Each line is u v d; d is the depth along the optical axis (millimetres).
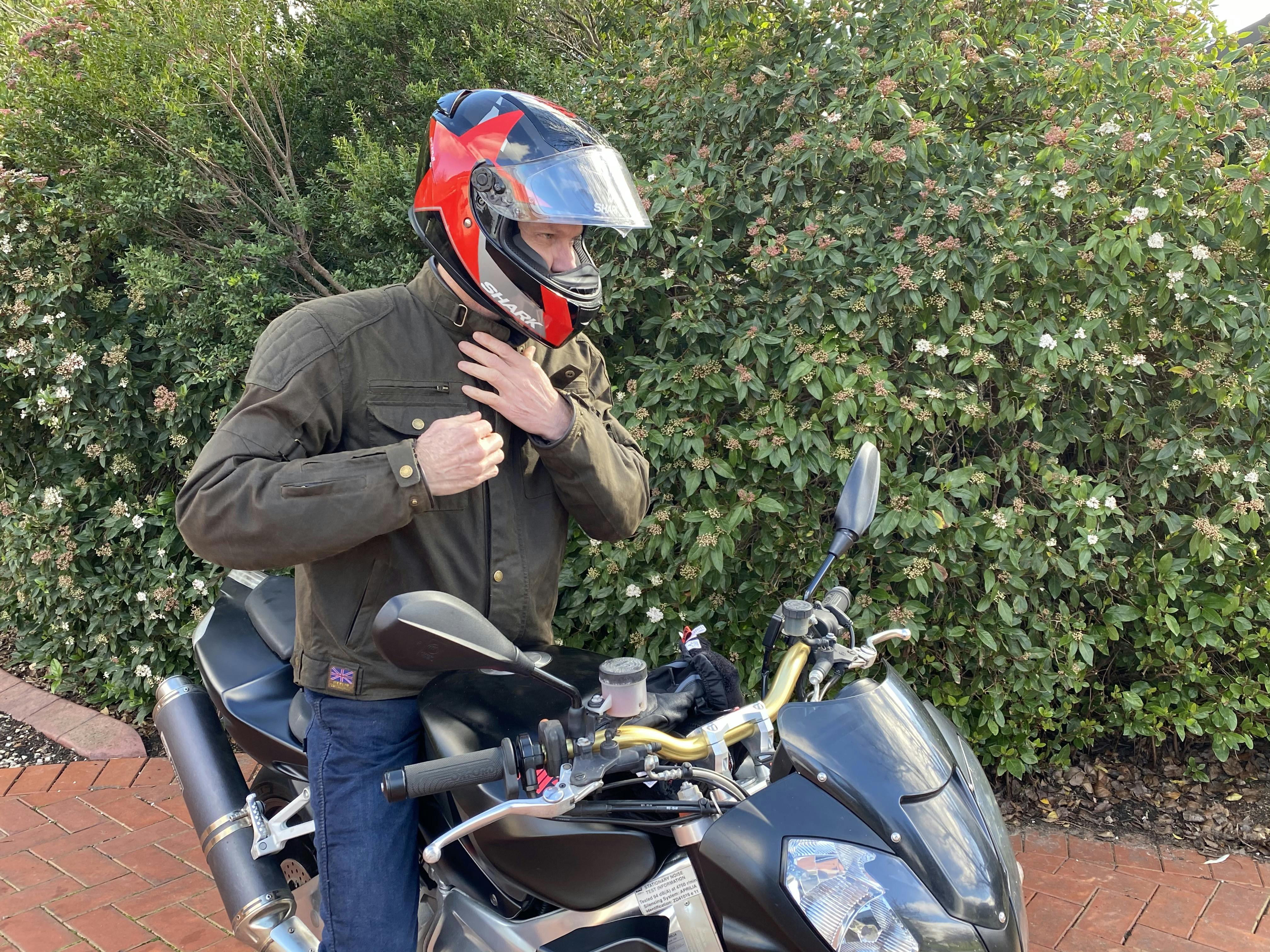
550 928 1646
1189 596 3381
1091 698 3615
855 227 3152
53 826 3416
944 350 3059
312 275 4254
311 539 1618
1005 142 3207
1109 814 3412
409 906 1836
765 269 3082
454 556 1875
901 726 1509
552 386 1945
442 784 1403
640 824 1528
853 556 3232
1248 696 3457
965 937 1286
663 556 3098
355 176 3900
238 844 2135
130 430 3961
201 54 3910
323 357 1745
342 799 1858
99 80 3828
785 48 3490
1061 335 3102
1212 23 3828
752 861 1319
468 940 1761
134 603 4113
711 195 3221
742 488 3166
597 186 1804
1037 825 3361
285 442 1715
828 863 1304
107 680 4254
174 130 3914
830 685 1805
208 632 2471
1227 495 3230
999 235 3025
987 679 3375
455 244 1791
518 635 1977
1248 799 3436
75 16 4184
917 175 3199
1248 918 2822
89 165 3830
